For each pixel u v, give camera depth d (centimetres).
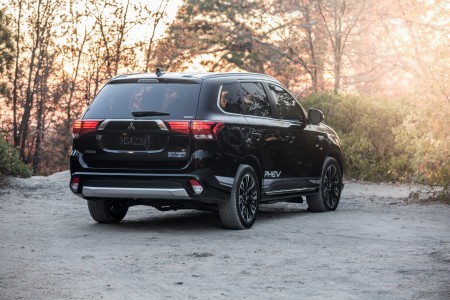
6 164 1708
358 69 2755
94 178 930
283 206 1309
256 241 866
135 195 917
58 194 1461
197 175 898
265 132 1012
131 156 914
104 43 3572
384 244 842
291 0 2827
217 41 3462
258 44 3134
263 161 1006
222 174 924
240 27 3238
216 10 3569
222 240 873
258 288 614
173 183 900
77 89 3700
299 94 3083
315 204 1176
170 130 901
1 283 626
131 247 820
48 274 666
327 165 1182
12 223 1034
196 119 905
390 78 2667
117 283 631
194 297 582
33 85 3700
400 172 1728
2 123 3775
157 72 965
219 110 934
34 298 573
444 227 989
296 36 2892
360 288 614
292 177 1084
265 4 3081
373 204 1309
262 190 1012
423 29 2055
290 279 649
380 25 2544
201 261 733
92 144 934
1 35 3331
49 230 962
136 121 912
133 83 950
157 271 683
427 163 1330
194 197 902
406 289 611
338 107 1844
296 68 3030
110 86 960
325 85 2834
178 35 3612
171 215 1148
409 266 707
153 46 3619
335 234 923
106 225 1016
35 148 3859
